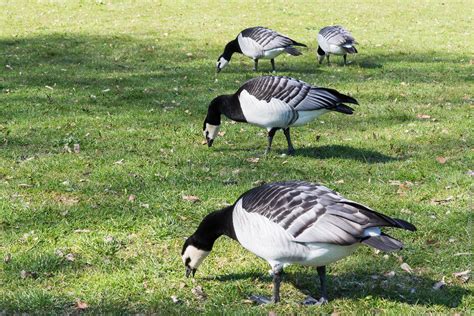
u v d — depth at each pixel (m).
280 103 9.45
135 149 10.65
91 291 6.40
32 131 11.45
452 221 7.85
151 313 5.95
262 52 15.64
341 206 5.34
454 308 5.96
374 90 14.57
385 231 7.61
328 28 17.08
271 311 5.81
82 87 14.59
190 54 18.33
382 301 6.06
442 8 27.91
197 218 8.09
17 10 26.36
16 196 8.63
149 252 7.23
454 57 18.39
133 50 18.84
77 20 24.27
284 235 5.44
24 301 6.12
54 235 7.59
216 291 6.40
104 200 8.56
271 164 9.95
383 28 23.25
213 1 29.33
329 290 6.37
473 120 12.19
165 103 13.41
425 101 13.70
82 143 10.88
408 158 10.25
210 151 10.62
